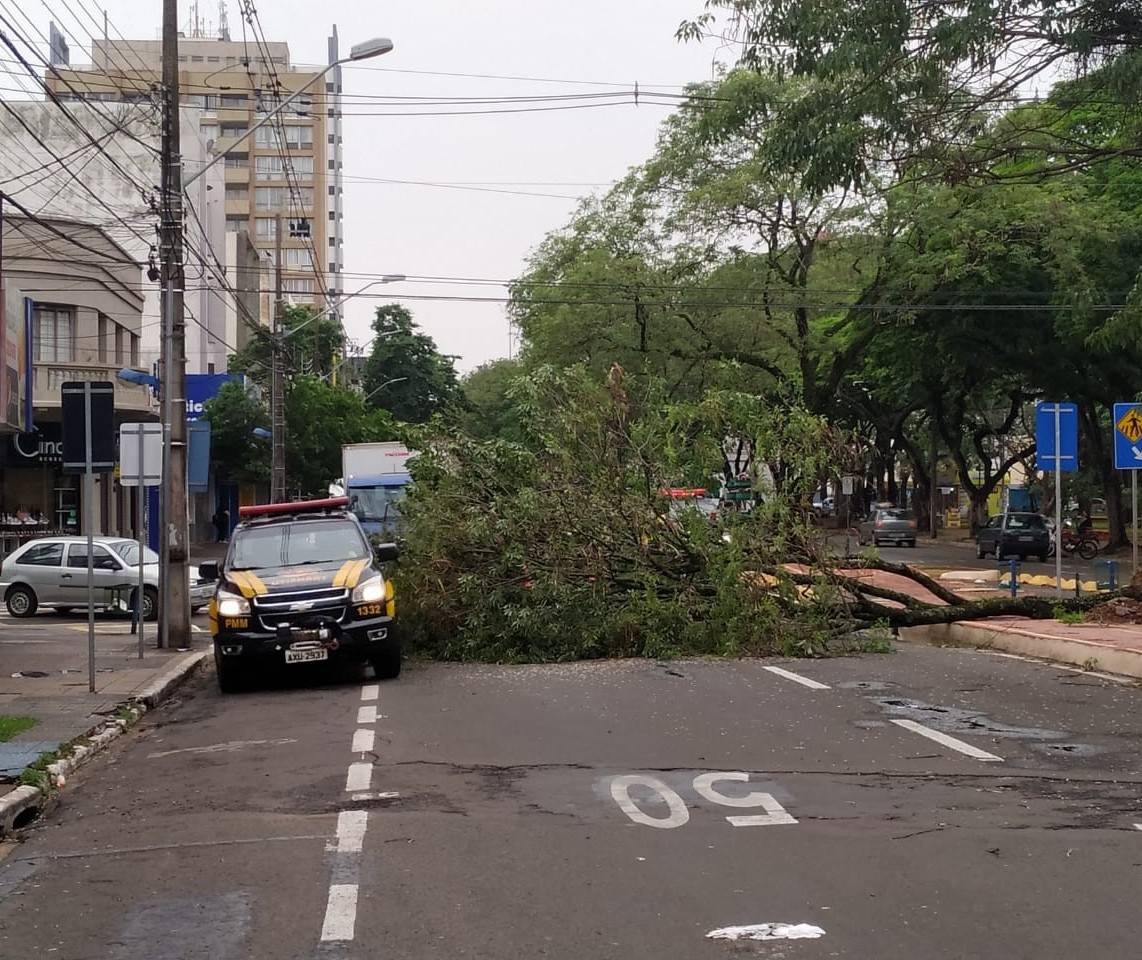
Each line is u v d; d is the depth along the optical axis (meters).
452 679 14.91
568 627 16.67
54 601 26.42
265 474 52.06
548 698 12.92
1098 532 50.78
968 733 10.49
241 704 13.78
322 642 14.38
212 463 53.03
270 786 9.04
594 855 6.95
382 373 80.69
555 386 18.30
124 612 26.14
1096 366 39.44
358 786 8.85
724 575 16.59
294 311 78.44
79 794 9.43
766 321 39.28
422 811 8.05
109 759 10.97
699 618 17.08
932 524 64.31
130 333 39.56
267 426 52.16
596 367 39.22
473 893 6.33
